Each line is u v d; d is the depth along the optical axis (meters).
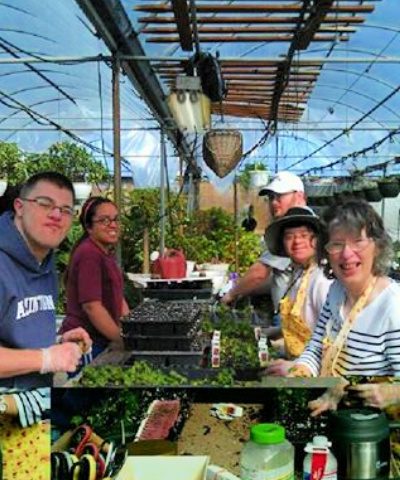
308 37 3.92
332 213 1.97
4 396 1.66
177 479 1.55
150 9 3.56
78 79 6.26
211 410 1.88
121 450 1.69
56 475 1.64
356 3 3.71
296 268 2.65
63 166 8.61
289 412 1.80
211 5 3.55
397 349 1.84
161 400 1.89
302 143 14.30
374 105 8.16
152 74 4.92
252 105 7.32
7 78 6.12
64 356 1.72
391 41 4.96
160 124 7.55
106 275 3.06
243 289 3.53
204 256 7.77
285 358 2.40
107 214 3.14
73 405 1.78
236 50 4.91
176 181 12.75
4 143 8.23
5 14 4.14
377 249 1.90
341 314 1.99
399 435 1.63
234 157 5.21
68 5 3.68
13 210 1.84
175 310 2.41
